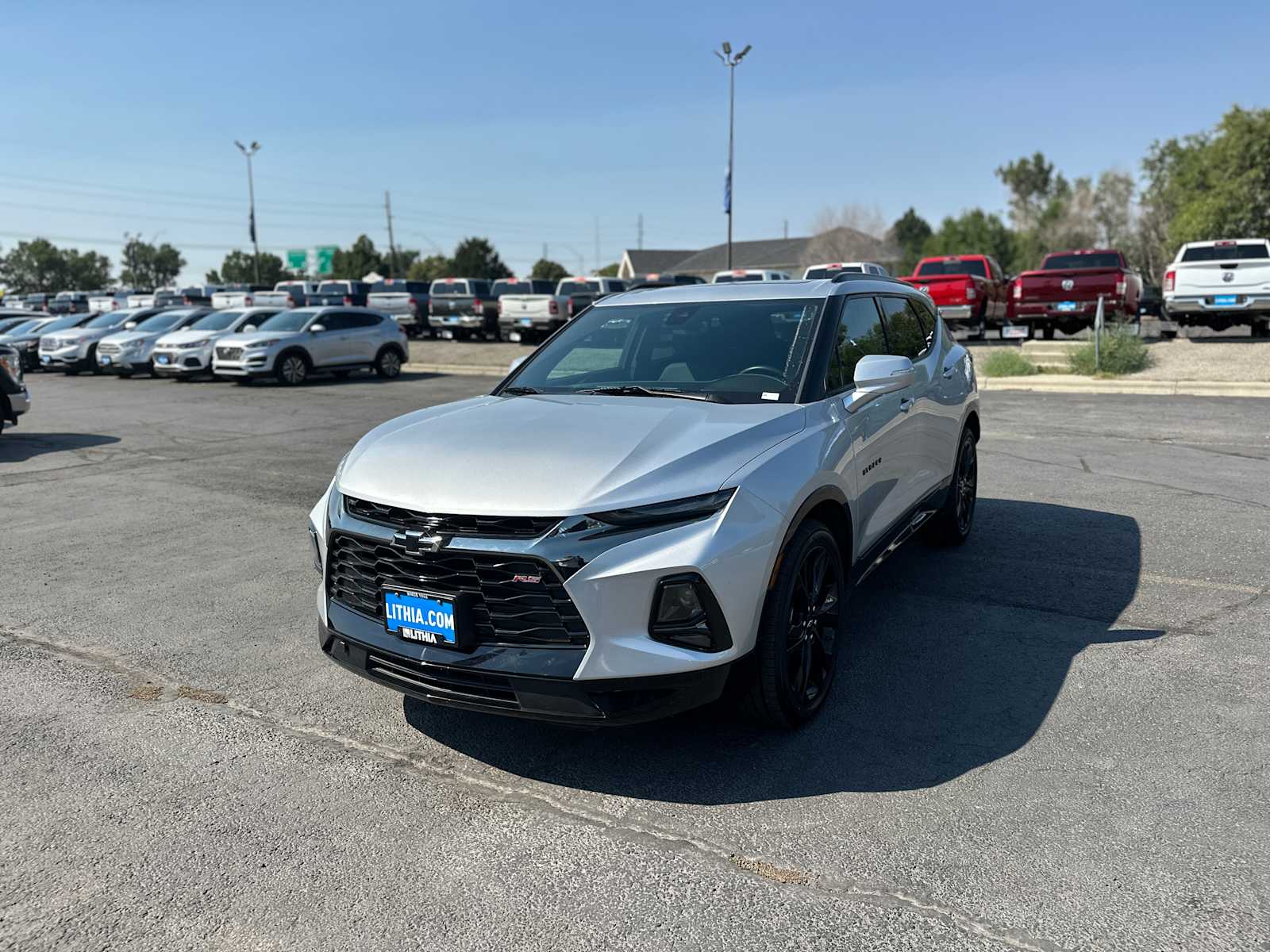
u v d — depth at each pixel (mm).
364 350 21375
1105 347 15648
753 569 3275
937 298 20438
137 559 6398
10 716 3980
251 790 3357
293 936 2568
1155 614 4898
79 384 21047
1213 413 11727
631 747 3635
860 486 4203
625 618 3088
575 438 3514
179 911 2686
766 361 4223
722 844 2963
